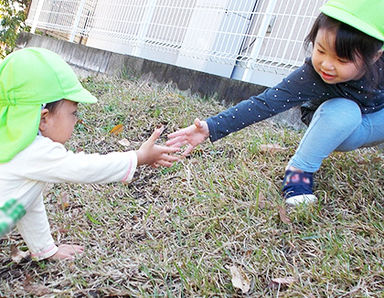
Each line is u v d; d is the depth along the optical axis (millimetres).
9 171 1683
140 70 4863
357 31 1858
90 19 6293
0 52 10156
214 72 5277
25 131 1658
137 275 1846
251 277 1790
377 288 1691
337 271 1752
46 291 1776
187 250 1978
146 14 5371
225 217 2158
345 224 2074
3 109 1714
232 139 3045
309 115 2506
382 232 2012
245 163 2689
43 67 1702
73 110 1811
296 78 2299
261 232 2031
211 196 2318
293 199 2221
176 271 1843
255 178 2482
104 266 1905
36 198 1844
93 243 2113
